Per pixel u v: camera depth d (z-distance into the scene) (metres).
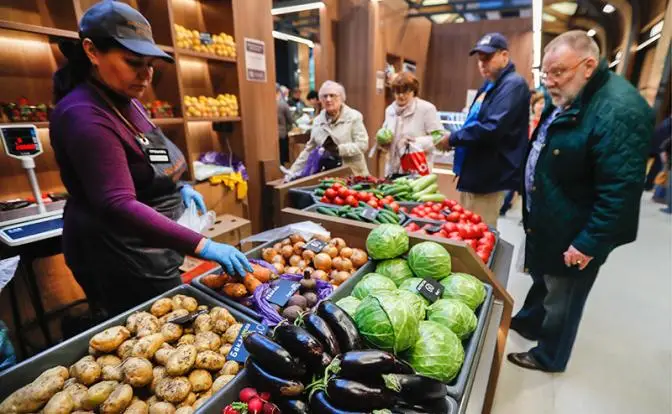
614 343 2.40
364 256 1.52
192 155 3.00
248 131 3.39
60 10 2.20
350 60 5.41
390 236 1.41
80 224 1.34
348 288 1.27
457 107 8.04
